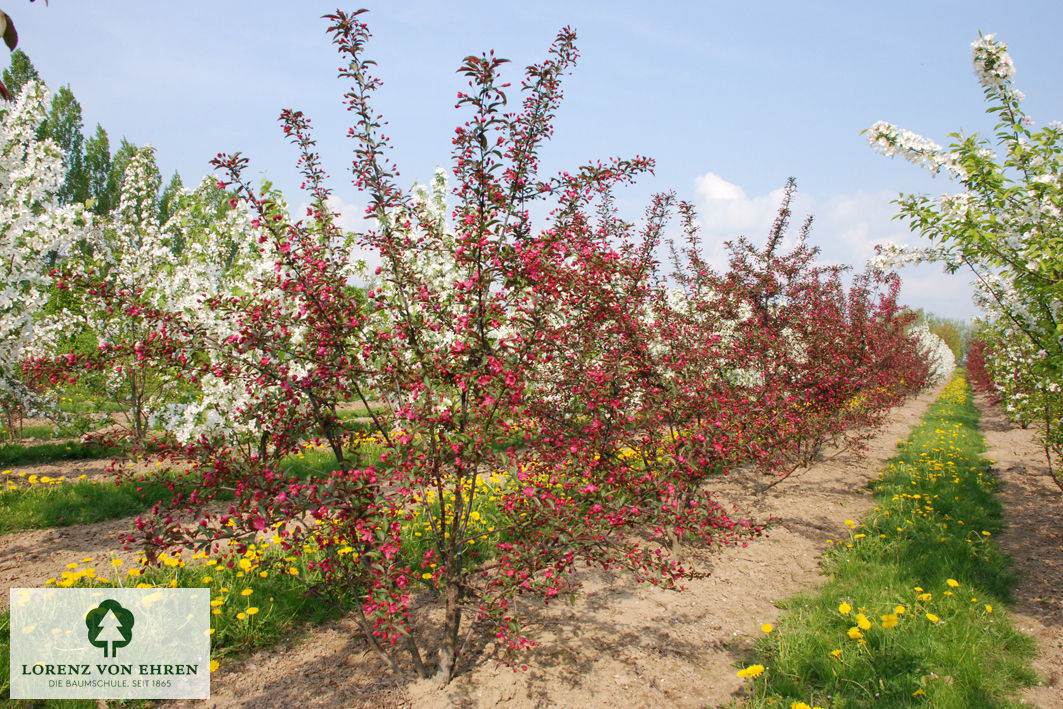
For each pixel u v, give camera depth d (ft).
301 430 11.27
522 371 10.96
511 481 12.23
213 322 19.90
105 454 30.42
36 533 19.16
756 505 23.76
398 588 10.89
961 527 20.22
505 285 11.01
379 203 11.38
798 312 27.61
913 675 11.20
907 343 43.88
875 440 40.14
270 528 10.06
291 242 11.79
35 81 25.14
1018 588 15.94
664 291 19.98
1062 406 22.61
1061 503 23.57
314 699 10.76
